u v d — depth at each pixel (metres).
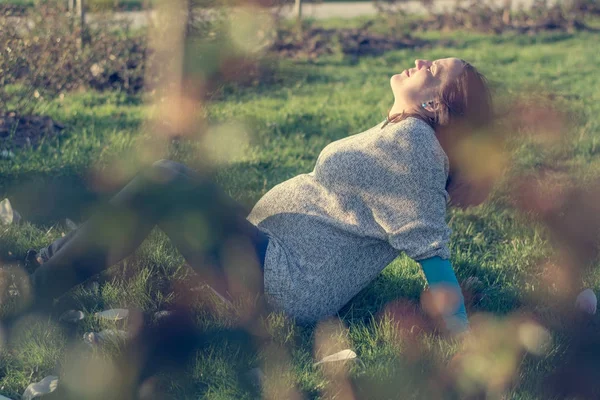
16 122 5.43
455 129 2.79
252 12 4.67
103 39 7.46
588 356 2.95
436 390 2.66
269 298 2.91
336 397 2.60
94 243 2.84
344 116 6.66
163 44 5.02
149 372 2.71
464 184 2.91
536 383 2.71
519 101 6.62
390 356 2.84
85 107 6.57
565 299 3.37
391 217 2.75
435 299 2.80
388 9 12.13
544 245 4.04
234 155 5.25
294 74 8.29
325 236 2.84
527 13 12.99
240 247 2.89
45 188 4.46
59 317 3.01
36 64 6.00
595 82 8.34
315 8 13.98
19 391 2.58
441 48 10.66
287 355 2.83
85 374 2.65
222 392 2.60
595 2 12.67
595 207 4.50
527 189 4.77
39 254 3.00
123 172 4.74
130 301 3.19
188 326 2.97
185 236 2.90
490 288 3.48
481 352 2.82
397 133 2.73
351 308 3.16
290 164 5.24
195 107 5.18
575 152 5.73
